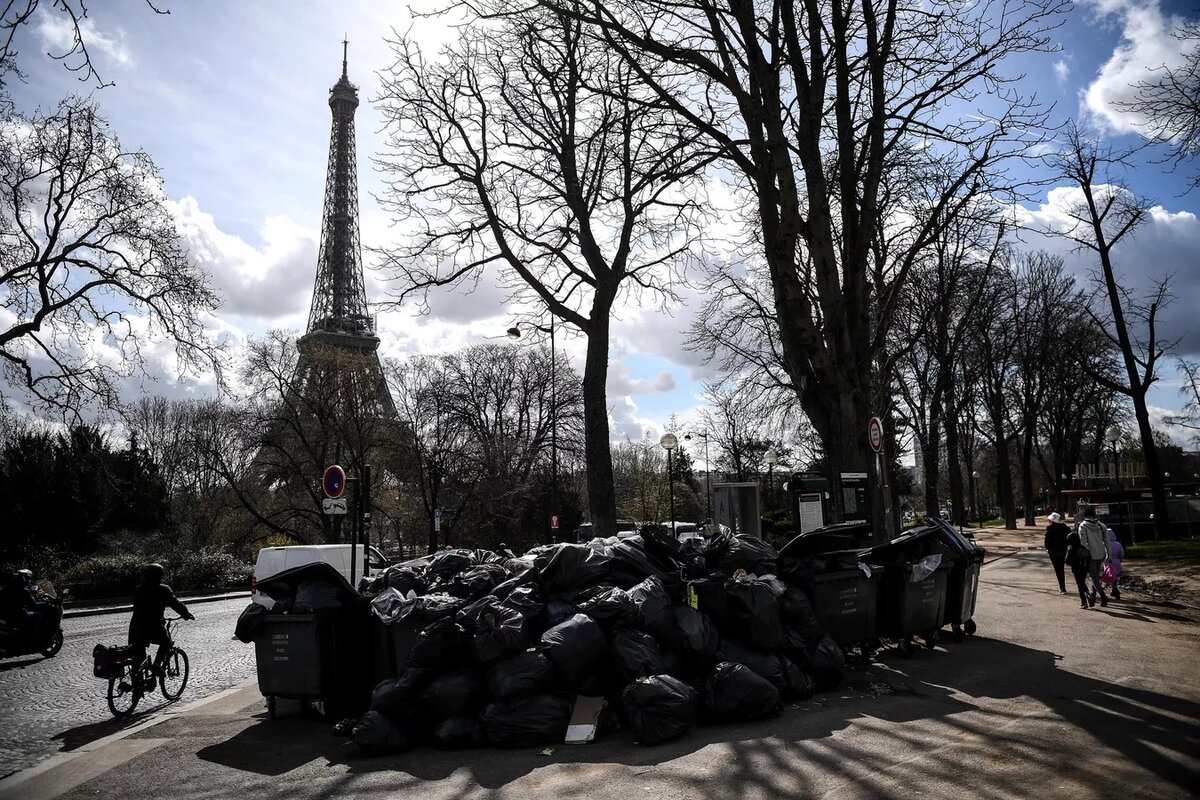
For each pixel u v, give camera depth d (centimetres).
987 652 1059
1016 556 2900
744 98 1409
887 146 1433
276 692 898
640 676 716
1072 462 5116
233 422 4331
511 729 695
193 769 711
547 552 976
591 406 2039
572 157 2056
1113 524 3209
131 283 2691
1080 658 985
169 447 6462
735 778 562
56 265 2572
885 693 836
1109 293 3047
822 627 959
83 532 3766
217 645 1733
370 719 721
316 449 4462
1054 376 4772
